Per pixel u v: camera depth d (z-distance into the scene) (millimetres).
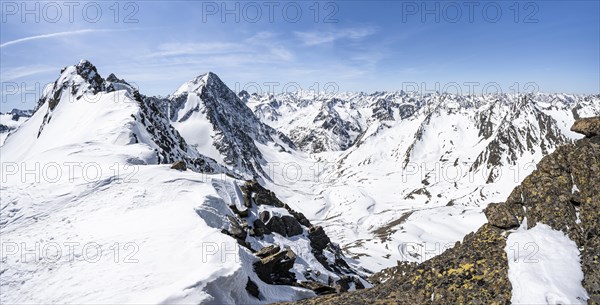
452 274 13758
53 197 35250
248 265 26031
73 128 92062
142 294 20250
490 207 16000
